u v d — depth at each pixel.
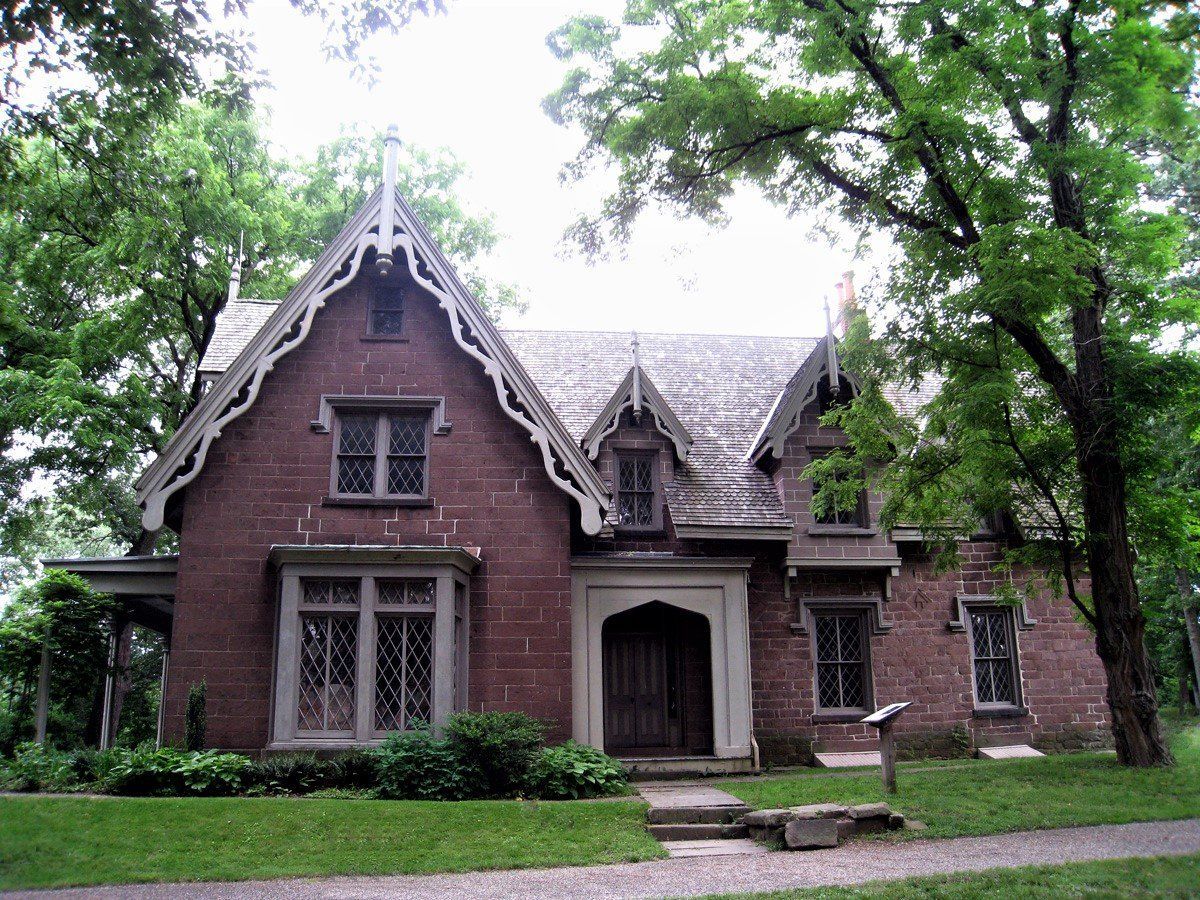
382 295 16.61
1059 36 12.98
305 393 15.88
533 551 15.63
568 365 21.47
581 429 19.03
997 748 18.19
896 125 13.64
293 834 10.23
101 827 10.09
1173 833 9.83
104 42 11.52
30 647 15.84
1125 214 14.49
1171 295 17.19
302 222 28.31
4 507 26.25
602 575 16.67
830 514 18.17
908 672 18.19
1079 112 13.10
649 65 15.24
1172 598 33.91
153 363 26.69
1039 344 13.95
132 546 30.39
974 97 13.44
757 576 17.94
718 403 20.81
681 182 15.91
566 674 15.23
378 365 16.11
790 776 15.52
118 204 15.02
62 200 14.95
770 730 17.36
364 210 16.27
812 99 14.66
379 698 14.22
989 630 18.95
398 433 16.08
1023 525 17.75
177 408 26.88
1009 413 14.16
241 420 15.62
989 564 18.95
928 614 18.50
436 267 16.22
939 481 15.05
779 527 17.33
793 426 18.16
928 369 14.82
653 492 18.02
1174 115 12.76
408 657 14.41
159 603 17.97
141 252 21.02
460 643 15.04
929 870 8.73
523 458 15.95
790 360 22.94
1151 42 12.23
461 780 12.72
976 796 11.80
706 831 10.95
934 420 14.00
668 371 21.77
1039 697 18.69
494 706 15.01
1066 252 11.89
